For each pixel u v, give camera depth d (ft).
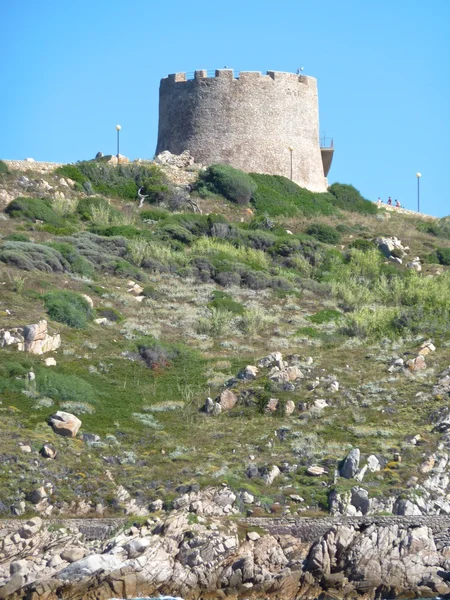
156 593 338.75
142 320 569.64
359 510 380.99
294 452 423.23
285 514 377.30
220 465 412.36
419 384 478.59
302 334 573.33
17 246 606.55
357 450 405.59
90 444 424.46
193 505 375.25
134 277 637.71
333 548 349.41
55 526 364.79
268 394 469.16
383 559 345.31
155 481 399.44
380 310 589.32
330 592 339.57
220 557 347.97
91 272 623.77
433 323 567.18
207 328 573.74
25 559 349.41
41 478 391.65
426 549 347.56
